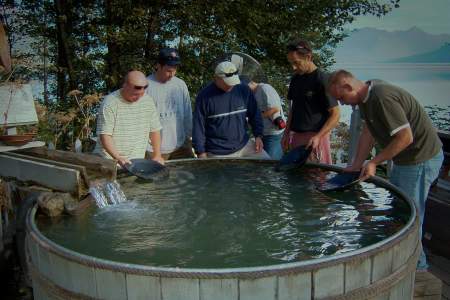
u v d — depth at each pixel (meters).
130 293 1.82
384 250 1.96
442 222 3.87
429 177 3.01
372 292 1.95
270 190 3.14
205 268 1.88
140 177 3.31
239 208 2.77
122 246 2.22
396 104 2.68
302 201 2.89
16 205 3.83
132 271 1.79
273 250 2.15
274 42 9.82
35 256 2.19
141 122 3.60
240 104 4.09
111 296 1.86
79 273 1.92
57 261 2.00
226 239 2.29
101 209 2.77
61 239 2.32
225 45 8.87
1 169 3.24
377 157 2.80
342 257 1.85
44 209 2.61
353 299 1.90
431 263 3.74
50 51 9.48
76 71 8.79
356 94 2.81
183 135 4.29
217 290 1.75
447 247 3.83
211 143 4.12
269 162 3.85
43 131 6.42
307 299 1.82
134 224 2.52
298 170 3.65
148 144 4.14
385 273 2.01
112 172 2.96
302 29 9.70
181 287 1.76
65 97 8.98
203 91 4.07
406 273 2.15
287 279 1.77
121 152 3.56
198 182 3.35
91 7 8.84
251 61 5.09
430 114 6.61
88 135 6.79
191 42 8.80
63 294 2.00
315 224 2.49
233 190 3.15
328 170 3.61
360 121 4.54
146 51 8.91
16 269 3.55
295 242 2.25
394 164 3.14
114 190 2.93
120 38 8.20
